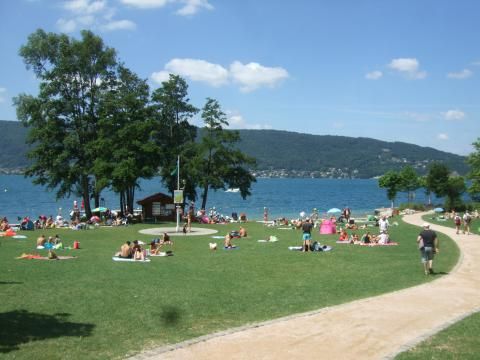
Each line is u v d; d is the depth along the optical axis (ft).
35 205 312.50
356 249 99.96
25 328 38.37
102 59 184.34
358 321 40.32
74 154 182.50
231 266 75.97
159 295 51.83
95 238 124.57
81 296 50.62
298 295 52.19
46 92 176.65
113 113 181.47
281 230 151.02
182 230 144.87
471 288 54.85
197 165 188.44
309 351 32.86
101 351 32.99
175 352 32.60
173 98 200.54
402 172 290.56
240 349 33.24
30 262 78.64
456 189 251.19
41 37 181.16
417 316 42.06
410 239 118.93
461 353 32.27
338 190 612.70
